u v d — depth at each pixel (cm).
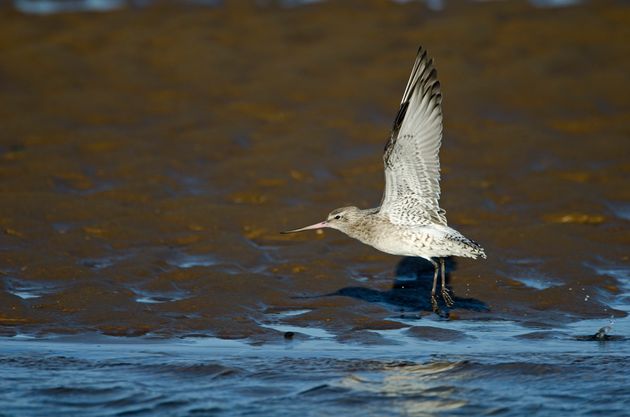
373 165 2055
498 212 1859
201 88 2431
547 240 1720
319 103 2336
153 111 2314
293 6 2983
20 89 2425
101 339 1352
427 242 1301
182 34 2738
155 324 1398
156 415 1120
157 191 1919
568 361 1262
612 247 1711
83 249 1662
